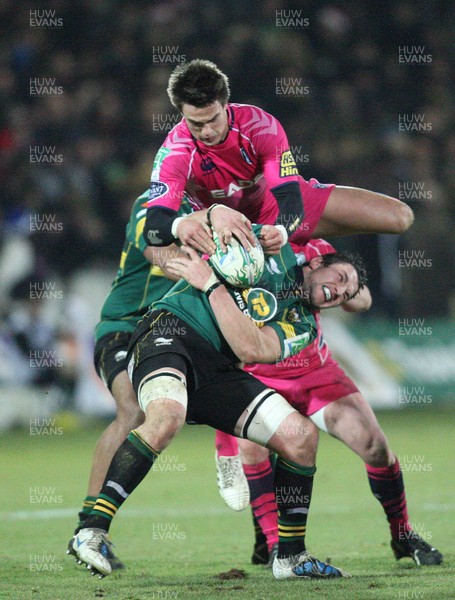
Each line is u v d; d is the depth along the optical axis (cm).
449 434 4234
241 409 1587
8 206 5125
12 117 5503
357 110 6000
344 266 1744
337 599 1410
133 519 2427
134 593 1496
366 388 5225
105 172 5522
